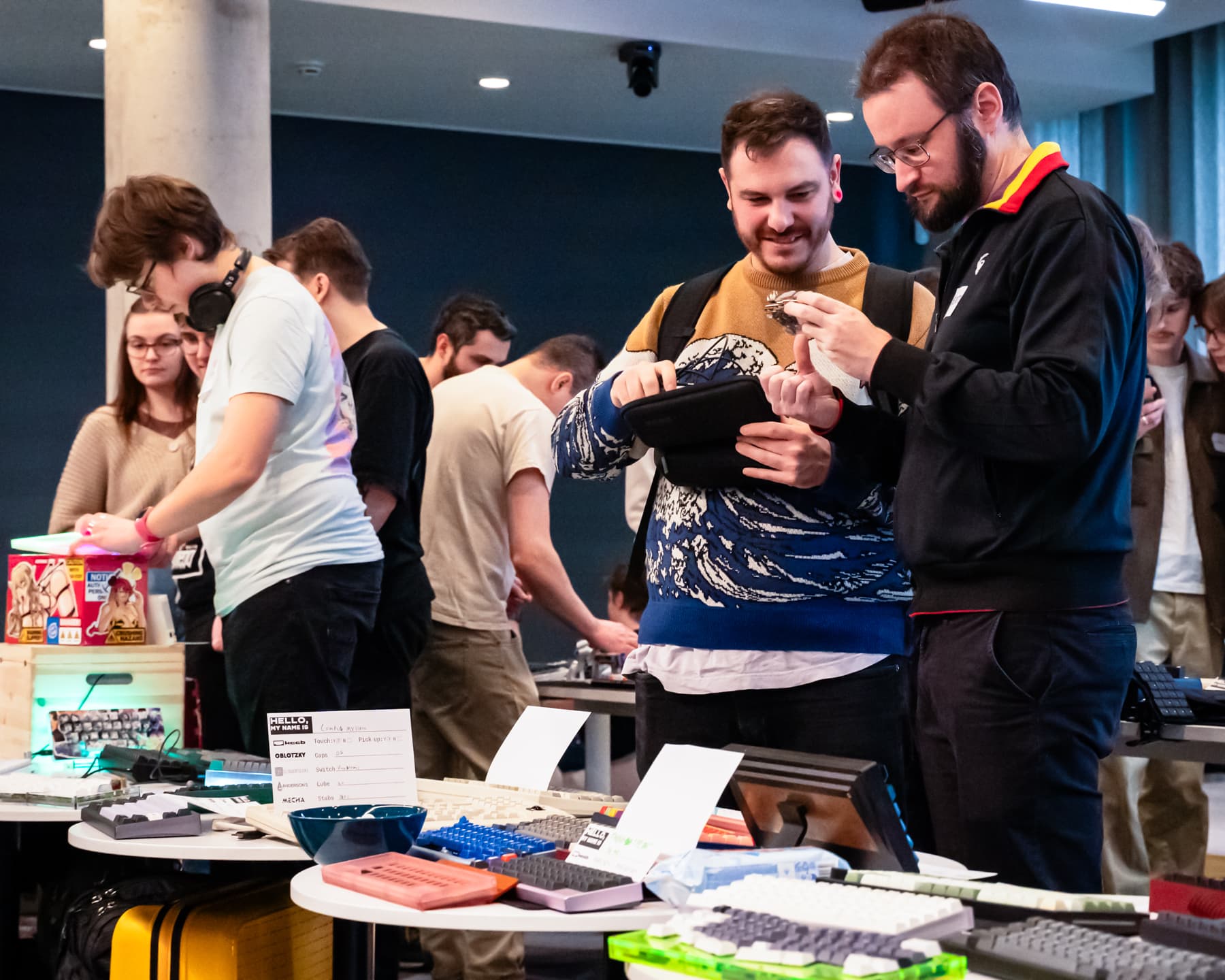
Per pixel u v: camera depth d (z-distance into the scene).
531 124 7.50
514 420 3.31
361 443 2.85
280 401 2.21
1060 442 1.51
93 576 2.54
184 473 3.35
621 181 7.84
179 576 3.12
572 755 4.03
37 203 6.81
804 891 1.12
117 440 3.36
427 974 3.23
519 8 6.02
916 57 1.70
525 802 1.78
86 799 1.94
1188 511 3.62
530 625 7.42
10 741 2.50
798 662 1.95
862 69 1.79
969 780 1.62
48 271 6.83
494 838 1.50
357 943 1.70
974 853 1.63
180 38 4.13
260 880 1.99
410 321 7.44
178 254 2.21
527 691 3.33
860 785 1.32
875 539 1.97
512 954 3.04
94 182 6.91
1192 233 6.97
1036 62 6.87
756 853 1.31
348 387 2.44
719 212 8.03
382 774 1.74
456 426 3.30
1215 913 1.08
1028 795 1.58
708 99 7.12
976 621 1.62
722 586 1.97
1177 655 3.64
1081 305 1.55
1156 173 7.13
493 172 7.60
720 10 6.36
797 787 1.38
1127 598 1.69
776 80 6.83
